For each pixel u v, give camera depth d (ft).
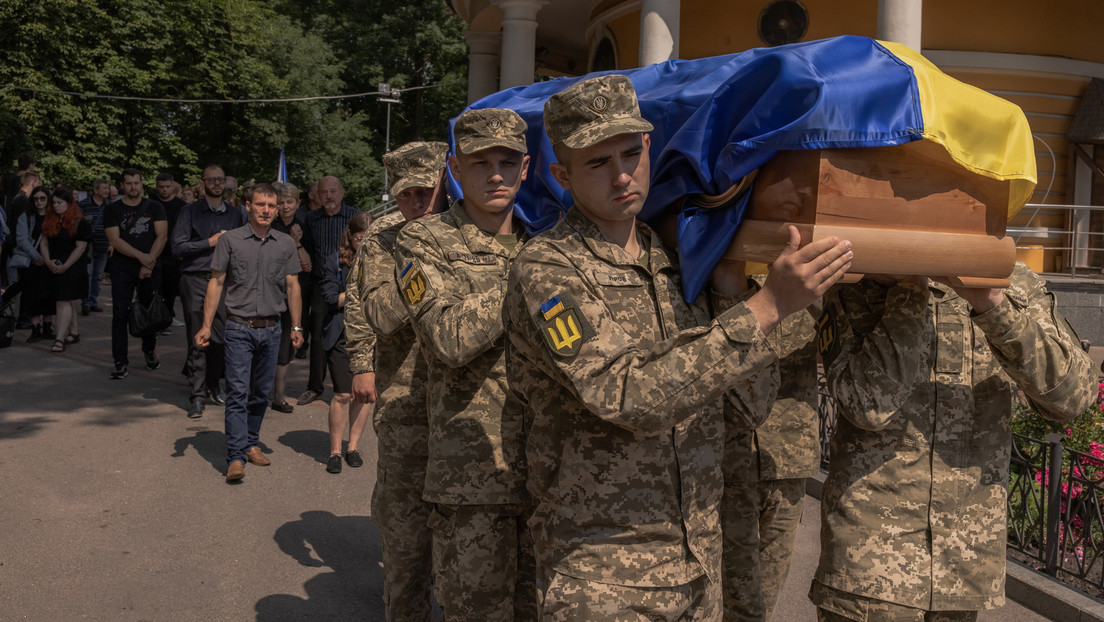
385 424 11.62
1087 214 43.47
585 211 7.20
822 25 39.55
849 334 8.36
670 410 6.31
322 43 125.08
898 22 26.86
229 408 19.30
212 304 19.95
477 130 9.64
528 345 7.10
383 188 130.62
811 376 10.07
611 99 6.70
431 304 9.34
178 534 16.15
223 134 118.73
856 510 8.39
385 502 11.59
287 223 25.72
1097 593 13.38
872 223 6.94
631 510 6.89
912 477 8.33
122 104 100.17
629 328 6.97
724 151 6.90
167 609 13.19
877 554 8.26
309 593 13.88
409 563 11.60
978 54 41.57
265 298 19.66
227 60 110.01
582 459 6.98
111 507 17.44
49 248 33.71
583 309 6.63
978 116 7.09
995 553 8.44
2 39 92.63
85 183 93.76
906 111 6.82
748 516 9.82
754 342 6.27
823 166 6.69
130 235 28.68
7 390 27.02
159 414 24.68
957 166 7.19
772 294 6.43
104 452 21.03
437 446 9.73
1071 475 13.94
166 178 32.40
